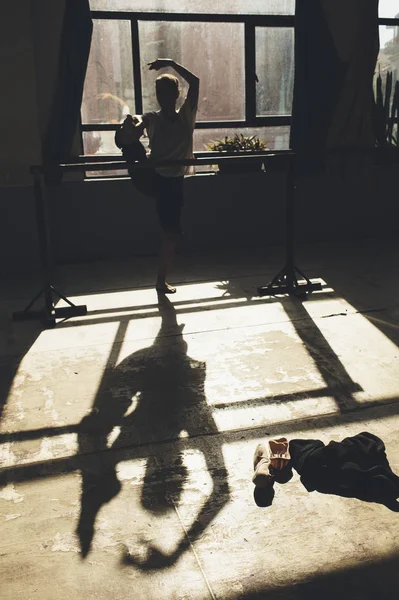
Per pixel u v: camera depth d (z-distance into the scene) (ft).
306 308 13.44
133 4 17.20
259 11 18.07
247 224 19.85
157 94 13.11
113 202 18.58
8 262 17.85
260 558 5.86
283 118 19.11
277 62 18.62
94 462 7.66
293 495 6.81
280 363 10.49
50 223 18.17
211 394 9.41
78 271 17.61
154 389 9.66
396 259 17.70
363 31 17.92
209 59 18.07
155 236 19.12
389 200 21.01
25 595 5.48
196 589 5.49
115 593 5.48
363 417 8.52
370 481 6.81
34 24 15.46
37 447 8.05
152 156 13.48
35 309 14.03
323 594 5.37
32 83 15.67
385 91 19.58
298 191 20.07
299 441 7.65
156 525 6.40
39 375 10.35
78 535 6.28
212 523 6.40
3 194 17.39
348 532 6.18
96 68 17.44
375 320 12.49
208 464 7.52
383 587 5.44
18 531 6.36
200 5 17.65
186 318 13.02
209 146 18.39
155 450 7.89
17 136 15.99
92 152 18.03
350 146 18.83
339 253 18.79
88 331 12.45
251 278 16.10
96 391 9.66
